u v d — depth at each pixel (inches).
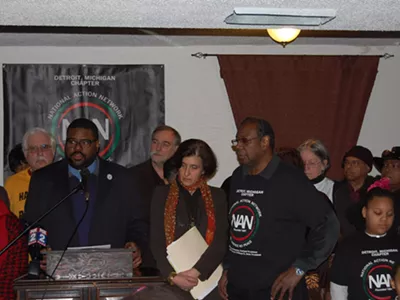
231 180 139.1
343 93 227.1
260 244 129.9
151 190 166.1
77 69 221.3
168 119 225.1
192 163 136.0
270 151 133.6
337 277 133.4
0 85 218.2
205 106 226.1
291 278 126.9
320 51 229.0
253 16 101.6
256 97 224.1
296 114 225.0
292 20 103.7
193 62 225.6
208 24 110.5
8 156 216.4
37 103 219.1
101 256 123.1
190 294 129.9
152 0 93.0
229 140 226.4
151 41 216.8
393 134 232.8
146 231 143.2
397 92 232.2
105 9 99.0
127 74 223.5
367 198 134.5
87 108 221.5
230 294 133.6
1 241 131.9
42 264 125.6
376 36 211.9
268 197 130.6
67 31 195.8
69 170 145.1
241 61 224.1
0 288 130.3
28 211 142.0
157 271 129.3
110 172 146.0
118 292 120.7
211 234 133.9
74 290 120.0
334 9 98.3
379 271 130.7
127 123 222.8
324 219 130.3
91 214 141.8
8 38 207.2
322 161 185.5
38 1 94.2
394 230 142.1
